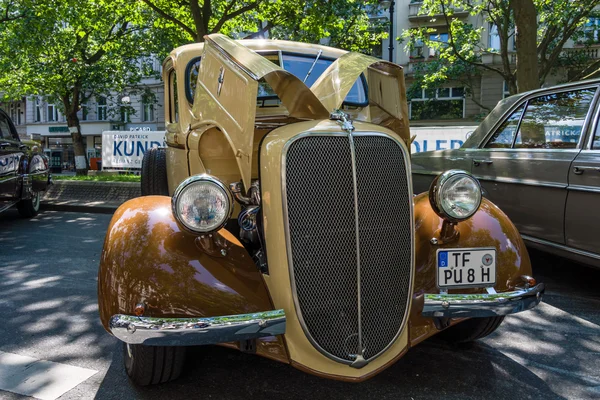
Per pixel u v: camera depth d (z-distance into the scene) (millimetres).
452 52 18125
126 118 32281
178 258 2162
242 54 2631
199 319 2002
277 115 3131
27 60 15812
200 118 3053
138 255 2170
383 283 2207
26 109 36062
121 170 12375
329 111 2455
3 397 2514
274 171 2100
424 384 2641
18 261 5438
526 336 3318
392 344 2254
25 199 8328
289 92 2383
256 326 2014
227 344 2195
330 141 2100
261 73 2305
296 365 2133
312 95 2326
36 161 8430
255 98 2346
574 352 3066
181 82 3725
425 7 16703
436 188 2557
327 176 2090
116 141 12352
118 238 2268
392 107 3014
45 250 5996
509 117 4734
